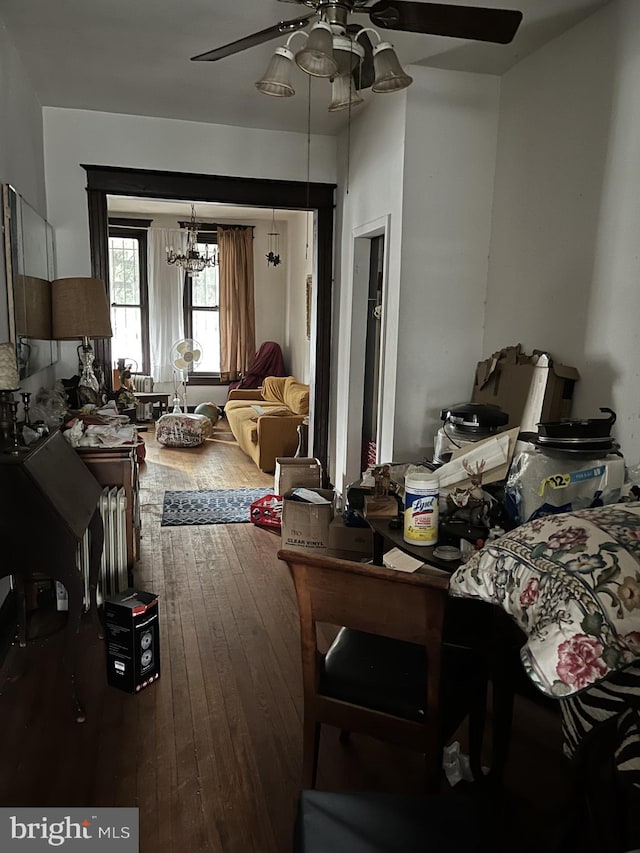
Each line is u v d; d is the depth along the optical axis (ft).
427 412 12.03
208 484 17.16
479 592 4.25
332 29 6.73
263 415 18.97
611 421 7.16
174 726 6.74
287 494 11.91
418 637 4.73
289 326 28.43
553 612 3.63
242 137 14.94
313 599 5.04
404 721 4.99
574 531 3.94
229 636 8.74
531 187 10.55
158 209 26.22
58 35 10.21
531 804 5.73
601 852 3.67
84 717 6.82
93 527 8.62
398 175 11.50
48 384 13.20
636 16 8.18
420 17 6.88
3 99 9.86
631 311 8.41
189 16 9.45
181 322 28.19
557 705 6.49
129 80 12.16
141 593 7.70
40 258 12.02
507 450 6.74
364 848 3.97
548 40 9.93
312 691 5.30
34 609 9.26
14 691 7.40
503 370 10.82
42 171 13.62
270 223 28.63
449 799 4.39
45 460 7.42
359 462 15.51
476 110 11.41
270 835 5.29
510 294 11.20
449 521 6.64
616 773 3.65
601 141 8.89
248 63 11.27
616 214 8.64
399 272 11.56
